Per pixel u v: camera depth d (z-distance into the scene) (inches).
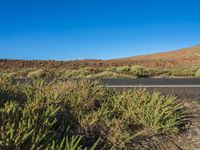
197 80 603.2
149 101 272.4
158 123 234.1
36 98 229.6
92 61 1969.7
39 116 194.7
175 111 273.4
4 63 1649.9
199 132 242.1
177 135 235.8
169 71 979.9
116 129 219.0
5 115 180.2
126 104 265.6
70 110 232.5
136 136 221.5
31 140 165.0
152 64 2012.8
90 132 213.3
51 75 916.0
